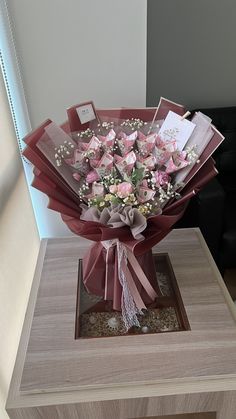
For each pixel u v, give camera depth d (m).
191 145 0.87
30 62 1.05
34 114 1.13
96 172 0.86
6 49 1.01
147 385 0.81
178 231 1.26
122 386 0.81
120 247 0.87
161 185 0.84
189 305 0.98
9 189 1.02
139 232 0.80
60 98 1.12
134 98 1.14
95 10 0.99
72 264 1.13
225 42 1.94
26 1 0.96
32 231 1.25
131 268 0.91
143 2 0.98
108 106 1.15
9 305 0.98
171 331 0.92
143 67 1.09
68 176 0.89
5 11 0.97
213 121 1.93
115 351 0.87
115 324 0.96
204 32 1.91
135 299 0.93
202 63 1.99
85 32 1.02
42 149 0.85
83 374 0.83
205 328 0.92
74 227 0.88
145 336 0.91
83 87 1.11
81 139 0.92
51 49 1.04
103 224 0.83
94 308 1.01
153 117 0.99
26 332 0.95
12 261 1.02
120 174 0.87
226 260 1.75
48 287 1.05
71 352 0.88
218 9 1.85
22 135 1.15
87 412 0.82
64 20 1.00
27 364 0.85
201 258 1.14
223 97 2.11
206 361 0.84
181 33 1.90
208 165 0.88
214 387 0.80
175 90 2.07
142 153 0.88
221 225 1.67
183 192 0.89
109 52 1.06
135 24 1.02
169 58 1.97
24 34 1.01
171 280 1.09
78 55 1.05
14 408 0.79
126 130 0.94
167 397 0.80
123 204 0.80
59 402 0.79
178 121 0.90
